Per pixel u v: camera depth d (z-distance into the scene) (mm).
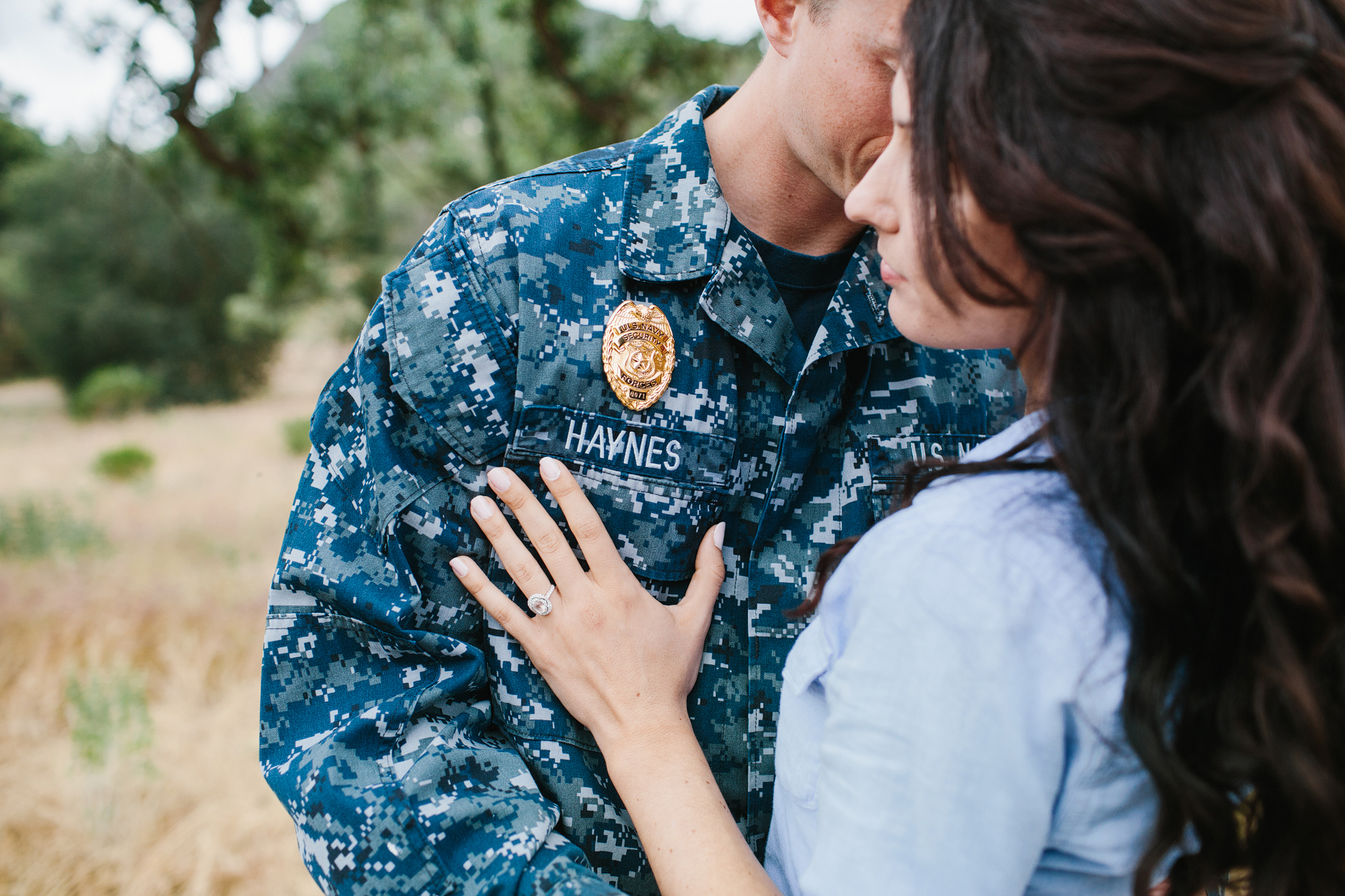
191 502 8438
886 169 678
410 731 870
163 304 20234
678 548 945
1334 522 523
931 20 595
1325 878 575
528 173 974
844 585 696
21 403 21141
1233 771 571
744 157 981
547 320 896
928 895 575
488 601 898
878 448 1029
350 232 8914
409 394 881
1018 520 591
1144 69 506
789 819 795
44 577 5859
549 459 889
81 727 3592
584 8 5969
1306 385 514
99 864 3180
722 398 963
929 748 571
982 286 607
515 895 793
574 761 924
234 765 3752
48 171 20406
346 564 893
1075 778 591
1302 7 532
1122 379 547
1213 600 567
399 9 6219
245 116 5578
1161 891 692
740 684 980
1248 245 502
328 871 817
